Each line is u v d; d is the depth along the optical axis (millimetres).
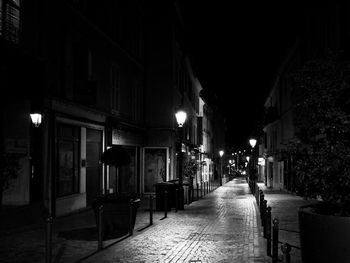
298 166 8305
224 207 23062
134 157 29312
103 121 22422
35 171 15711
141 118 30344
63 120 17672
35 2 15867
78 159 19578
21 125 15297
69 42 18484
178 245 11633
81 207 19547
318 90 8484
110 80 23516
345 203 8086
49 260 8555
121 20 25797
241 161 125625
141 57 30516
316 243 7535
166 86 31156
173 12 31734
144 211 20875
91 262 9578
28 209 14766
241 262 9578
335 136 8430
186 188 25297
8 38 14055
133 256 10203
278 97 44906
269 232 10312
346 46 19672
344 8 20797
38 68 15406
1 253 10414
